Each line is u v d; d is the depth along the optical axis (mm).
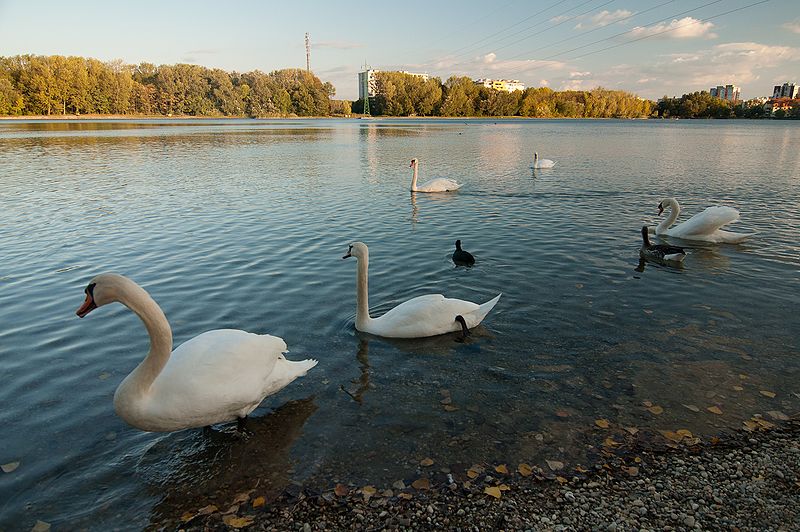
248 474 4945
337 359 7094
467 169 29219
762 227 14594
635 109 168000
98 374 6648
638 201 18844
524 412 5828
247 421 5762
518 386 6367
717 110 152500
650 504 4520
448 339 7684
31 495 4664
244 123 109812
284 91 151375
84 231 13977
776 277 10320
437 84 162125
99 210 16812
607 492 4660
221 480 4871
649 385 6348
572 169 28844
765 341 7484
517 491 4672
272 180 24297
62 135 57781
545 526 4289
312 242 12930
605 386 6336
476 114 161375
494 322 8242
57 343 7453
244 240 13102
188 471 4992
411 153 39281
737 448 5215
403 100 155375
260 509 4508
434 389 6324
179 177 24969
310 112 158875
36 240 13039
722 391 6207
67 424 5660
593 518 4367
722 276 10383
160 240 13070
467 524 4316
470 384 6426
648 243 12070
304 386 6430
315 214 16500
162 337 4855
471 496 4613
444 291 9617
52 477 4883
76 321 8172
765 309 8664
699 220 13031
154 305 4816
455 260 11219
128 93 125875
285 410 5945
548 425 5590
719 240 13055
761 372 6629
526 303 8984
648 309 8695
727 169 27938
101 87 121750
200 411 5105
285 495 4668
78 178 24281
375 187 22438
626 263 11273
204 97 143750
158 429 5066
